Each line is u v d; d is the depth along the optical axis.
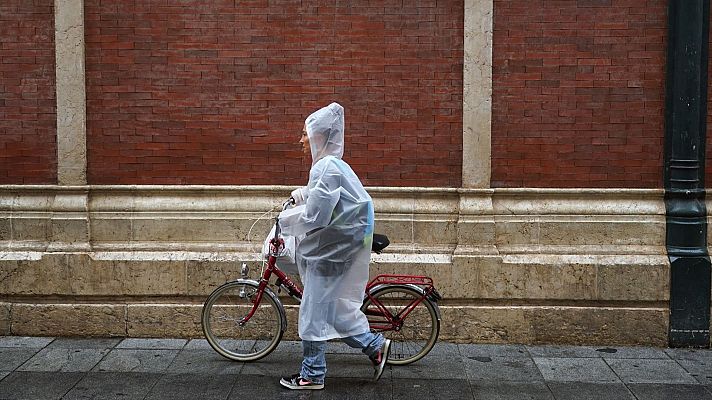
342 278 5.61
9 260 6.77
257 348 6.36
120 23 6.77
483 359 6.32
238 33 6.76
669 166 6.68
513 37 6.68
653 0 6.62
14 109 6.84
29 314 6.80
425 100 6.74
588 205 6.73
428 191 6.75
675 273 6.60
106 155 6.85
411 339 6.35
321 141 5.63
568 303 6.70
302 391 5.60
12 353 6.37
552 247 6.73
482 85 6.65
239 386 5.69
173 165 6.84
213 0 6.74
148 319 6.78
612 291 6.64
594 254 6.71
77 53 6.74
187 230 6.84
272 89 6.78
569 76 6.69
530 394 5.56
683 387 5.69
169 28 6.77
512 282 6.66
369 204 5.62
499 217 6.76
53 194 6.86
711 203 6.71
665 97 6.67
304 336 5.59
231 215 6.83
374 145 6.77
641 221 6.70
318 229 5.55
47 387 5.63
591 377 5.90
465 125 6.68
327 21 6.73
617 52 6.66
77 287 6.79
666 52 6.64
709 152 6.70
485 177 6.71
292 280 6.71
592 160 6.73
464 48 6.64
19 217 6.84
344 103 6.76
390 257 6.70
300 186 6.80
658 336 6.65
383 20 6.71
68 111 6.77
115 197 6.85
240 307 6.60
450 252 6.76
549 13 6.66
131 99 6.81
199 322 6.76
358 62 6.73
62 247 6.80
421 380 5.84
